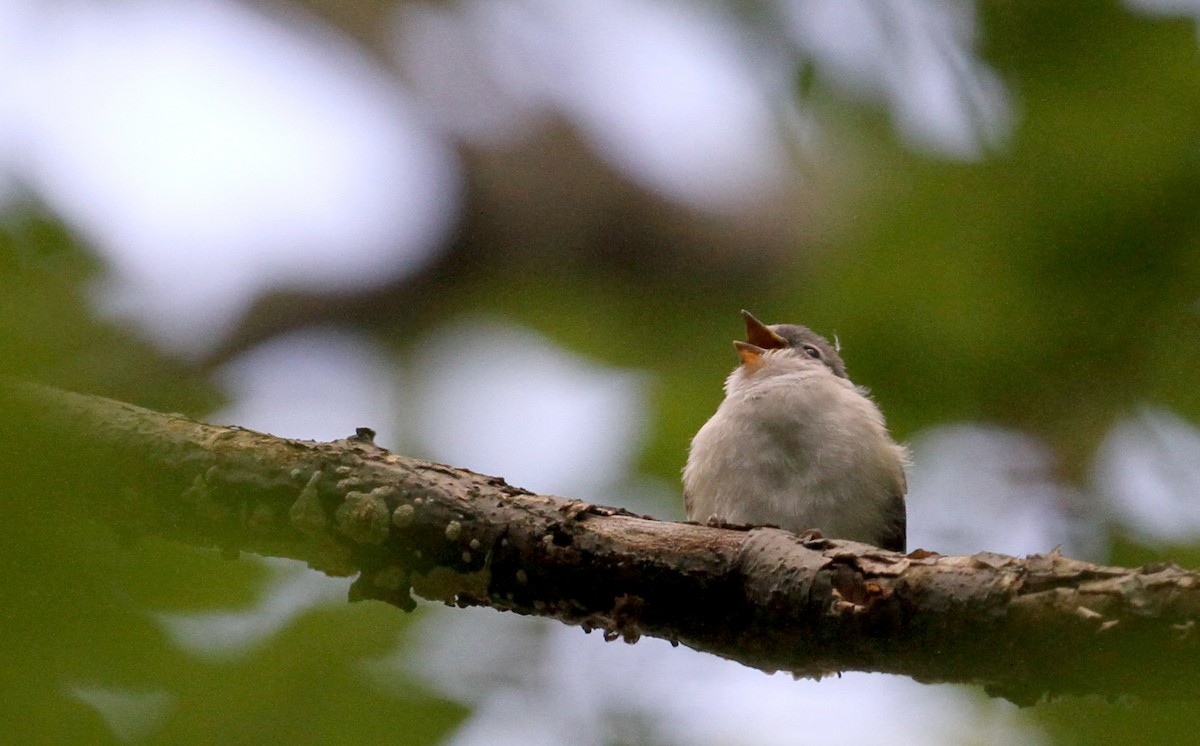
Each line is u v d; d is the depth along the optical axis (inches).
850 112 412.5
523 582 282.0
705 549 273.3
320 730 275.0
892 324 422.3
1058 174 388.8
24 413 181.5
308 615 294.5
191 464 280.4
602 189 645.9
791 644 265.7
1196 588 223.3
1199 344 396.2
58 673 186.4
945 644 245.9
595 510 283.3
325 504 280.8
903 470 448.8
